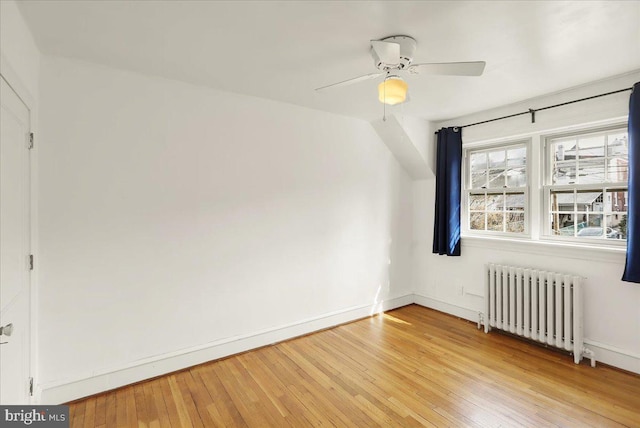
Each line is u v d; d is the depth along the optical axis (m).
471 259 3.61
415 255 4.21
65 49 2.02
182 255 2.55
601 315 2.62
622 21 1.71
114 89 2.28
